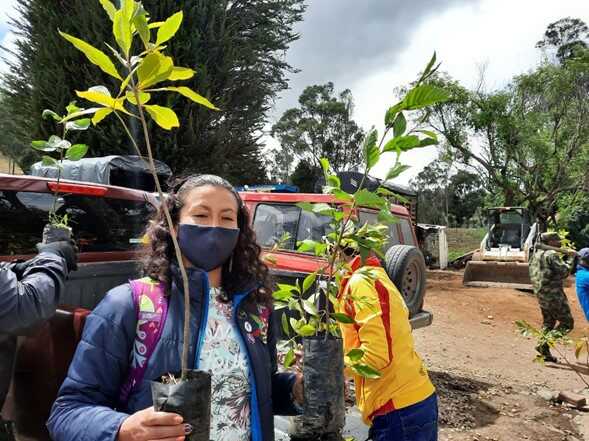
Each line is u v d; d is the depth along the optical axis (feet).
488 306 40.40
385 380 7.66
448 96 4.40
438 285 51.88
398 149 4.66
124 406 4.36
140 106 3.38
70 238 6.27
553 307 24.82
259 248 5.39
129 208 9.78
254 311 5.14
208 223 4.76
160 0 47.47
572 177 72.74
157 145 46.57
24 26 51.16
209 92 49.57
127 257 9.52
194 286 4.66
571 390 20.59
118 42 3.31
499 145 75.97
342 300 6.33
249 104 58.39
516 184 76.59
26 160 51.13
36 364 6.13
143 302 4.49
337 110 170.60
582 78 71.67
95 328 4.35
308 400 4.98
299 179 172.55
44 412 6.04
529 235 53.26
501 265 50.75
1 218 7.66
